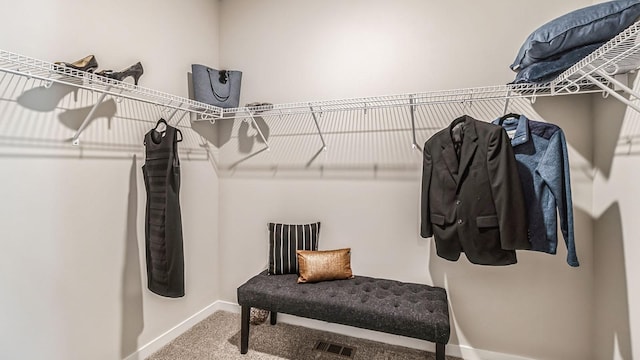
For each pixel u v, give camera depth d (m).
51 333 1.46
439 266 2.01
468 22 1.93
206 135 2.47
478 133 1.54
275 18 2.42
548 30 1.36
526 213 1.44
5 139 1.30
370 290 1.88
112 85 1.55
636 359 1.37
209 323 2.38
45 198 1.44
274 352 2.00
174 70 2.16
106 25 1.70
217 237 2.59
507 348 1.89
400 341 2.08
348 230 2.22
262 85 2.46
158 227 1.82
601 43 1.29
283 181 2.41
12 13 1.30
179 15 2.21
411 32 2.05
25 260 1.37
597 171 1.68
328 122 2.26
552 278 1.80
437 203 1.67
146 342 1.96
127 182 1.84
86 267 1.61
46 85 1.43
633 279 1.39
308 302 1.77
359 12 2.18
